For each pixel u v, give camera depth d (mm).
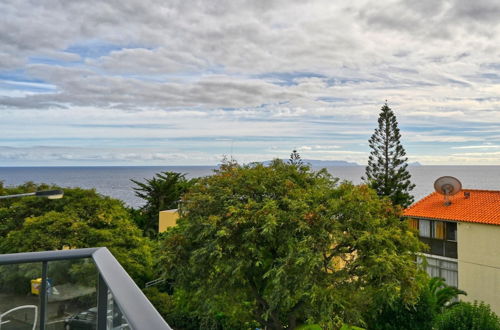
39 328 2166
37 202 21609
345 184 16641
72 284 2104
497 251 21328
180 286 15922
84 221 20234
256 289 15867
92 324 2008
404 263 14328
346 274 14359
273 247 15117
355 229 14938
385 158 38469
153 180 40969
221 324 18891
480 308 14805
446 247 23938
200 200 16031
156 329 1007
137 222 39625
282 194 16031
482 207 23484
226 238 14508
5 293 2238
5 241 18828
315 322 14086
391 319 15820
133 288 1371
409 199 38094
